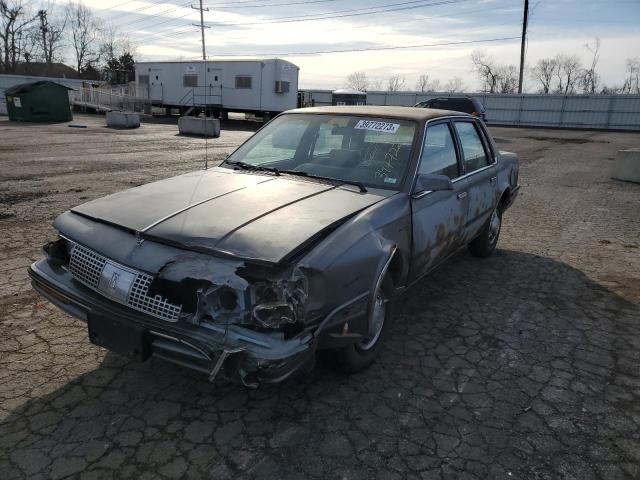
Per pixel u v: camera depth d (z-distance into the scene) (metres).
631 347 3.70
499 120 44.38
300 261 2.46
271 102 32.09
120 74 64.44
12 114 26.16
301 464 2.39
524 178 12.45
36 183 9.06
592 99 40.47
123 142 17.62
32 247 5.33
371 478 2.32
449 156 4.21
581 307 4.40
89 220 2.94
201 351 2.31
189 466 2.35
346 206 3.03
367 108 4.31
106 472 2.29
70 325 3.68
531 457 2.51
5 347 3.34
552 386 3.15
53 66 64.06
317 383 3.08
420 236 3.52
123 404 2.79
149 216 2.82
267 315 2.36
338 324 2.63
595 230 7.23
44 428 2.57
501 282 4.96
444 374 3.25
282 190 3.25
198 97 33.81
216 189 3.27
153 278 2.50
